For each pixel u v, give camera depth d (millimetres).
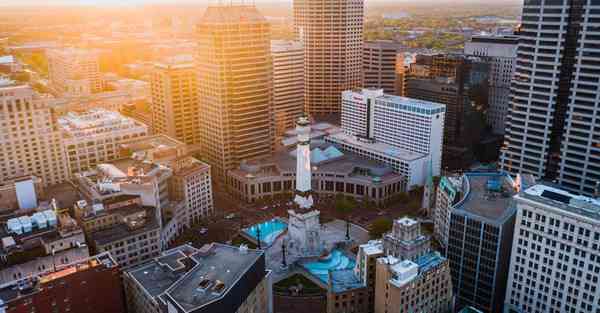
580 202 167875
